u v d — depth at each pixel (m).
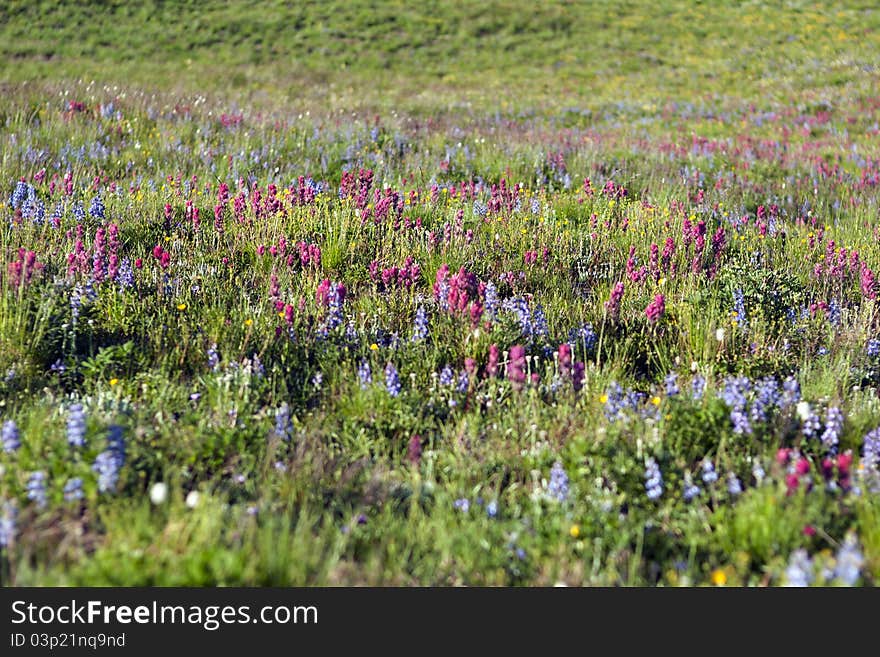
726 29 41.59
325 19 40.88
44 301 6.59
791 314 7.66
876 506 4.39
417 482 4.72
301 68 33.84
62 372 6.00
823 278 8.98
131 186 10.85
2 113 14.28
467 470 4.93
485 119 22.67
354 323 6.94
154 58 33.56
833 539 4.23
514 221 10.12
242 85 29.77
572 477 4.77
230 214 9.72
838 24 40.81
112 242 8.30
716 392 5.83
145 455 4.71
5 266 7.21
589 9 45.44
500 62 37.22
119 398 5.54
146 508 4.01
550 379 6.22
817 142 20.14
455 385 6.02
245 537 4.03
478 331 6.56
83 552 3.86
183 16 38.97
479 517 4.44
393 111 22.66
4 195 9.95
